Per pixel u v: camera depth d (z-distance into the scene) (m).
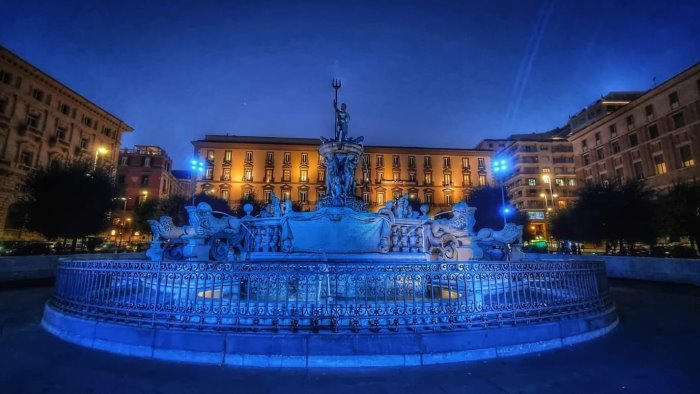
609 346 5.68
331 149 12.14
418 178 77.06
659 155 51.84
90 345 5.47
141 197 61.78
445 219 9.91
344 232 9.81
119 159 63.06
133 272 5.53
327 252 9.58
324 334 4.86
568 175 77.44
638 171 54.84
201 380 4.33
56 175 23.39
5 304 9.23
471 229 9.48
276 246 9.95
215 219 8.60
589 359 5.07
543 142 79.06
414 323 5.09
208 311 5.13
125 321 5.41
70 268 6.38
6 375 4.42
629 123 56.69
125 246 39.06
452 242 9.38
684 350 5.46
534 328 5.49
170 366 4.76
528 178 76.88
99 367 4.70
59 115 47.56
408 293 6.48
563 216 35.66
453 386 4.20
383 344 4.87
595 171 63.59
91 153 52.62
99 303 5.71
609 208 27.55
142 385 4.18
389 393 4.02
